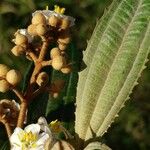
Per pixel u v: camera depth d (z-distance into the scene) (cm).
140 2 26
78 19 69
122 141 68
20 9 66
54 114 34
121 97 27
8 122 29
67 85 35
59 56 29
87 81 27
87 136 28
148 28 26
